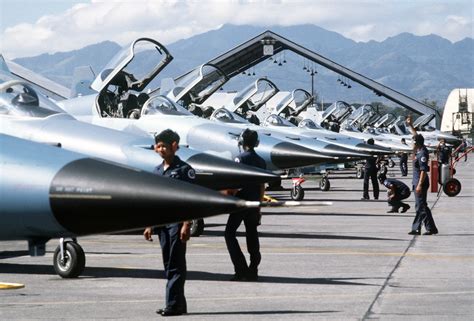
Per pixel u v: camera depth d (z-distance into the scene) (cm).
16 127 2298
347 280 1831
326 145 4788
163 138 1454
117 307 1538
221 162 2398
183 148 2469
